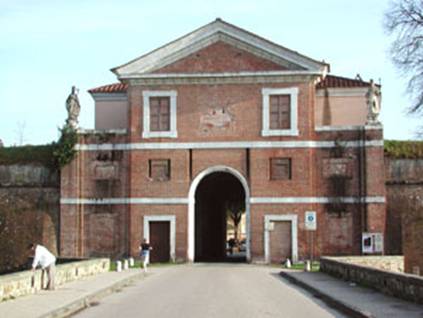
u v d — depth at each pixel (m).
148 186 49.47
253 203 48.66
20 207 50.09
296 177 48.47
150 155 49.66
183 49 49.41
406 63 45.59
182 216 49.12
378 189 48.09
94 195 50.09
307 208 48.31
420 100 45.25
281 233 48.44
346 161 48.53
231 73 48.91
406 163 48.72
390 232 48.19
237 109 49.12
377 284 25.41
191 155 49.38
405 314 18.25
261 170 48.75
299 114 48.72
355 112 52.97
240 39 48.91
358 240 48.12
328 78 55.28
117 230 49.81
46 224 50.38
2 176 51.59
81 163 50.38
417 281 20.73
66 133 50.22
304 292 27.09
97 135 50.34
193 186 49.25
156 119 49.88
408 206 48.03
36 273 25.59
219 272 39.78
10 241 46.78
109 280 31.56
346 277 31.02
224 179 56.31
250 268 44.03
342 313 20.25
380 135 48.34
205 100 49.44
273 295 25.67
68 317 19.67
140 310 20.98
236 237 90.25
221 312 20.14
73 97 50.62
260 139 48.88
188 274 38.06
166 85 49.75
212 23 49.00
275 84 48.94
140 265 46.50
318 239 48.31
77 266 32.56
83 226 50.09
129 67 49.72
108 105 55.97
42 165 51.22
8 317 17.98
